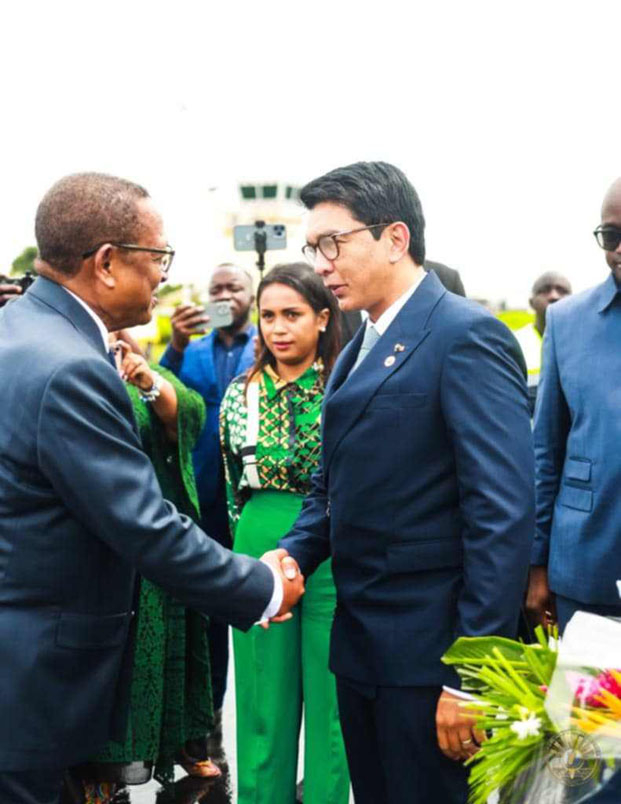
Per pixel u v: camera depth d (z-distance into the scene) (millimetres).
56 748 2158
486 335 2221
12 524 2145
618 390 2812
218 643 4641
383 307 2383
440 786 2281
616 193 2775
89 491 2109
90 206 2266
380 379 2279
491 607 2133
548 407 3059
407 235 2346
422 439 2248
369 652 2314
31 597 2146
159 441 3625
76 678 2186
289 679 3293
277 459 3271
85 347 2203
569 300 3062
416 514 2268
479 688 1808
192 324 4844
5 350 2195
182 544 2238
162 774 3590
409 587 2291
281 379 3375
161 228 2357
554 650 1754
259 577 2400
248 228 6199
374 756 2457
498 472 2150
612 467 2787
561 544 2916
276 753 3297
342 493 2350
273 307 3281
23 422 2123
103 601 2234
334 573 2447
